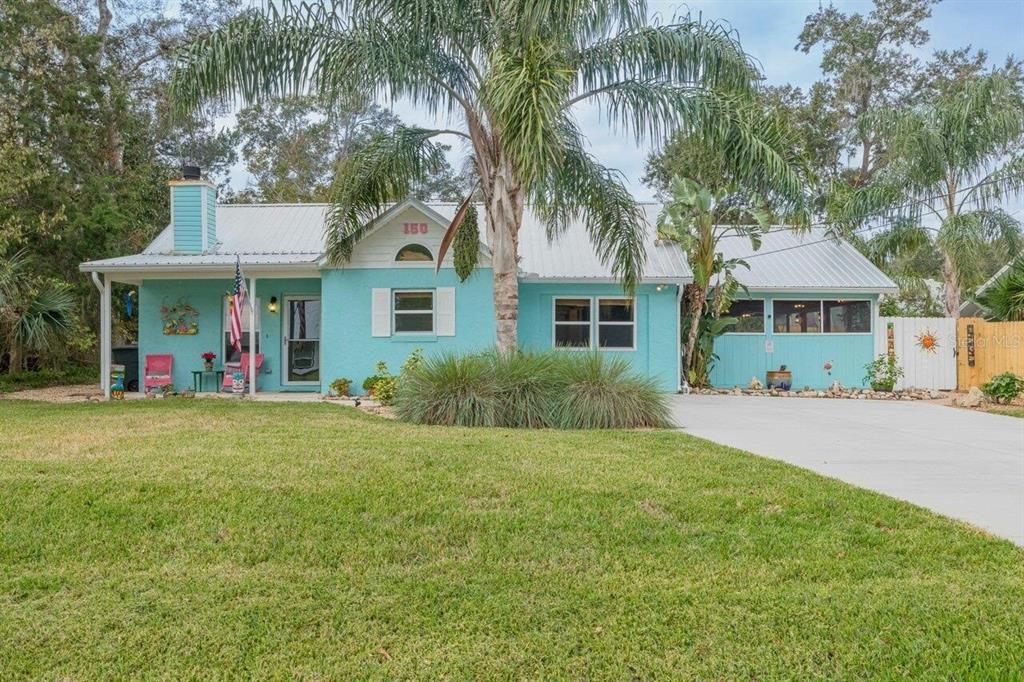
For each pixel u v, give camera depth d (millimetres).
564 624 3760
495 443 7871
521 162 9680
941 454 8250
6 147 15930
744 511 5520
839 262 19391
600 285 16703
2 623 3746
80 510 5285
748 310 18578
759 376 18531
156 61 25328
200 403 12852
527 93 9680
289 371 16375
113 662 3414
